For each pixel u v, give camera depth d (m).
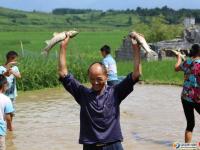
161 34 46.03
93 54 39.28
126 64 28.27
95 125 5.88
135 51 5.76
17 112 15.01
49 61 22.94
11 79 12.39
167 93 19.20
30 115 14.45
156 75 23.62
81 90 6.03
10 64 12.21
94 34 108.50
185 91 9.79
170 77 23.28
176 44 34.31
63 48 6.04
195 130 11.82
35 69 21.53
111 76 14.28
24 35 100.88
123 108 15.44
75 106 16.20
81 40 79.56
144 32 47.03
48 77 21.89
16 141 10.94
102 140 5.84
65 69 6.09
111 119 5.89
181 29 46.34
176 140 10.79
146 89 20.56
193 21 49.28
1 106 8.05
